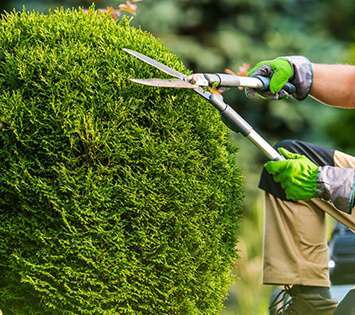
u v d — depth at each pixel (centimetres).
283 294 801
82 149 713
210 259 750
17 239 721
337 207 747
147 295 729
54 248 717
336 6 1562
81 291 716
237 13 1503
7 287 734
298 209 783
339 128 1442
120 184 714
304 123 1498
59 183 708
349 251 898
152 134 722
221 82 739
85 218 710
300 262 782
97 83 716
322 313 790
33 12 764
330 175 745
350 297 766
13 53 731
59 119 707
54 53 718
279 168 753
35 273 719
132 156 718
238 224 779
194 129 737
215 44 1472
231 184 765
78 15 758
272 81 782
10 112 709
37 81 715
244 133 746
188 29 1495
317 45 1497
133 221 719
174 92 729
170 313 743
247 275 1165
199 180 738
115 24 758
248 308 1148
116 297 721
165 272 730
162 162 722
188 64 1457
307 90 801
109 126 714
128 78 719
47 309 728
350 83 807
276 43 1488
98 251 713
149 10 1454
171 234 729
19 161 712
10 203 720
